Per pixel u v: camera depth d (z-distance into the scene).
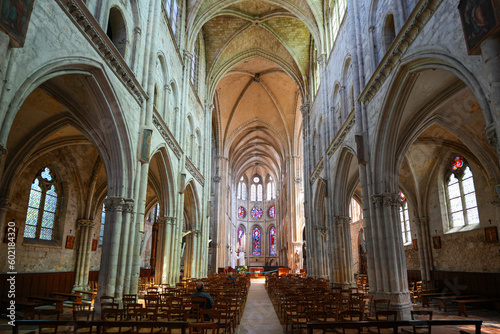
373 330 9.41
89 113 13.02
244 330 11.66
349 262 22.19
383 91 14.25
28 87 7.94
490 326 12.72
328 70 25.45
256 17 31.69
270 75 42.91
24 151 15.55
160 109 19.03
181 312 8.59
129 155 13.93
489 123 7.84
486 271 18.50
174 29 23.11
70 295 15.47
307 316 9.96
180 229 22.36
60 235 20.42
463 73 8.82
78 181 21.89
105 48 11.57
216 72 35.69
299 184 48.44
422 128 16.27
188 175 25.98
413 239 25.28
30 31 8.00
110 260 12.84
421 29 11.12
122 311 8.84
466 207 20.70
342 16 21.56
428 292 19.98
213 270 46.38
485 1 6.85
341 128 20.45
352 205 38.09
